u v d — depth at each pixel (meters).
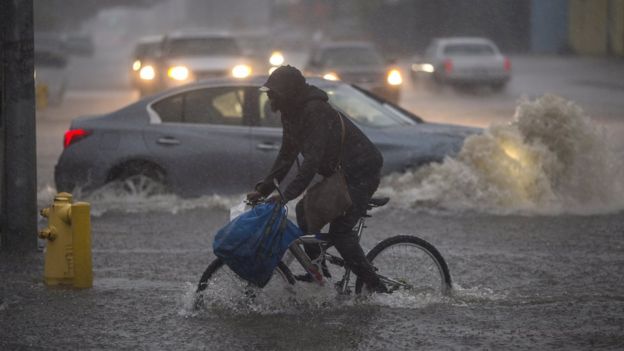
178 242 27.42
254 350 17.19
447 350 17.17
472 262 24.52
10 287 22.05
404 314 19.27
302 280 19.23
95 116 33.97
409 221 30.08
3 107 25.22
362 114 32.97
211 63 69.12
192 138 32.59
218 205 32.38
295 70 18.14
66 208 22.03
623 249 25.97
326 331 18.20
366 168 18.56
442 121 66.25
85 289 21.86
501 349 17.23
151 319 19.27
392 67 76.06
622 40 144.50
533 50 168.00
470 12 180.00
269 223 18.02
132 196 32.97
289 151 18.64
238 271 18.14
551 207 32.03
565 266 24.02
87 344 17.72
